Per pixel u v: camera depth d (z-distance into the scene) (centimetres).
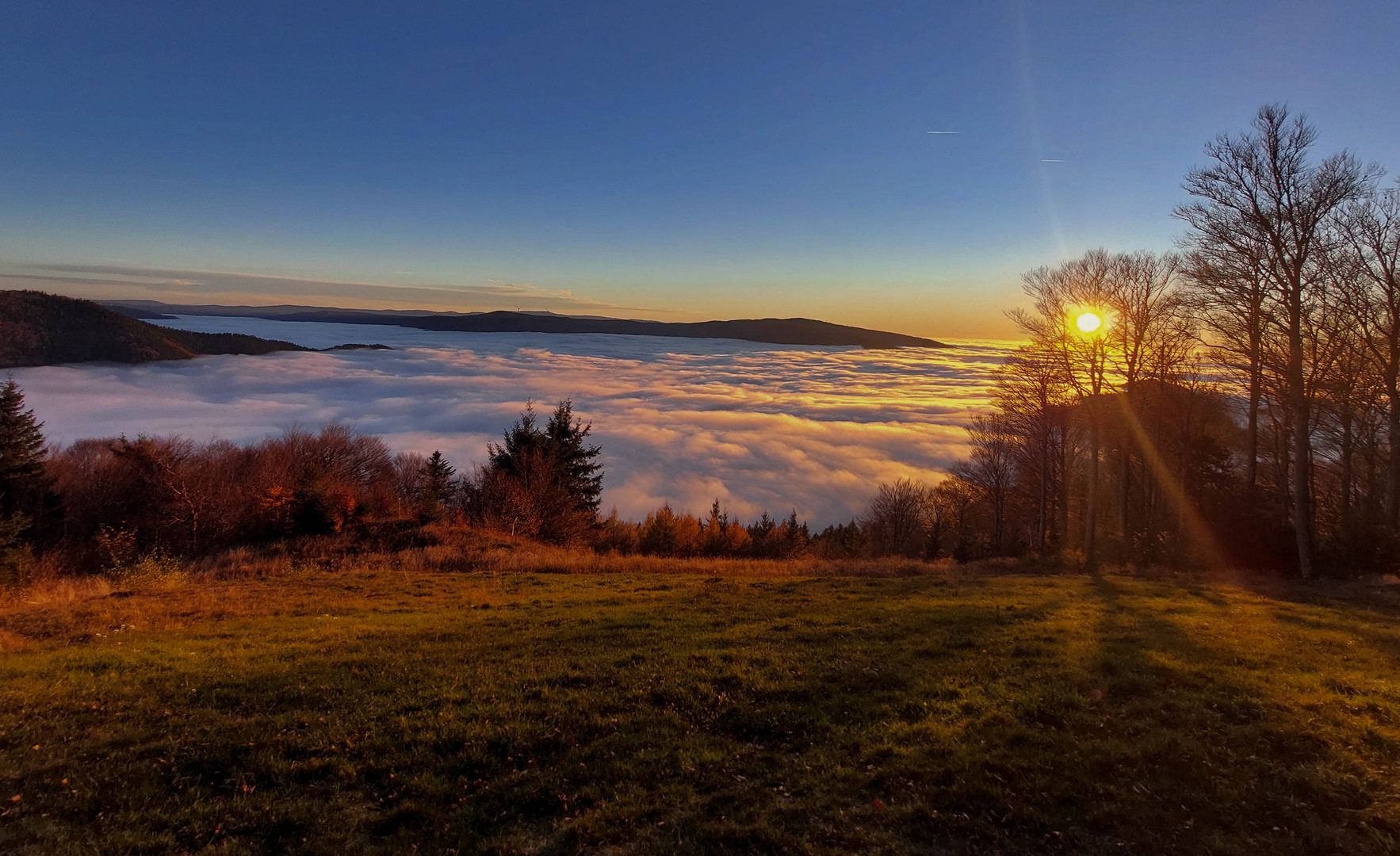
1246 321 2164
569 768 645
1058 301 2630
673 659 941
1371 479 2541
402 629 1212
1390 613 1312
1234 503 2116
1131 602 1392
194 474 4053
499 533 3139
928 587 1661
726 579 1848
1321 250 1961
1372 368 2348
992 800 566
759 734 718
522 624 1248
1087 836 523
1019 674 839
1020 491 4766
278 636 1157
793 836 534
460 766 654
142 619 1317
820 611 1302
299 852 539
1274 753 622
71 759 666
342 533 2845
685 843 532
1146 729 671
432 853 533
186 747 695
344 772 645
